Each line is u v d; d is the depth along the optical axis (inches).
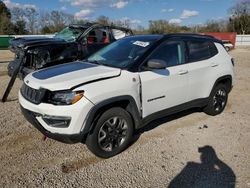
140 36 205.2
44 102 147.9
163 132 197.0
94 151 154.9
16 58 319.3
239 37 1211.9
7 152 164.9
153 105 176.1
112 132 158.9
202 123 215.2
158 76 174.9
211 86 217.0
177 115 229.9
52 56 299.3
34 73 173.8
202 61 208.2
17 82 328.8
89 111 145.0
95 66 173.3
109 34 385.7
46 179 140.4
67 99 143.6
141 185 137.0
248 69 484.4
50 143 177.2
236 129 205.2
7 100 258.7
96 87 148.3
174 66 187.8
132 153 167.0
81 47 333.4
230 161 159.6
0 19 1563.7
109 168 151.0
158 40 185.6
